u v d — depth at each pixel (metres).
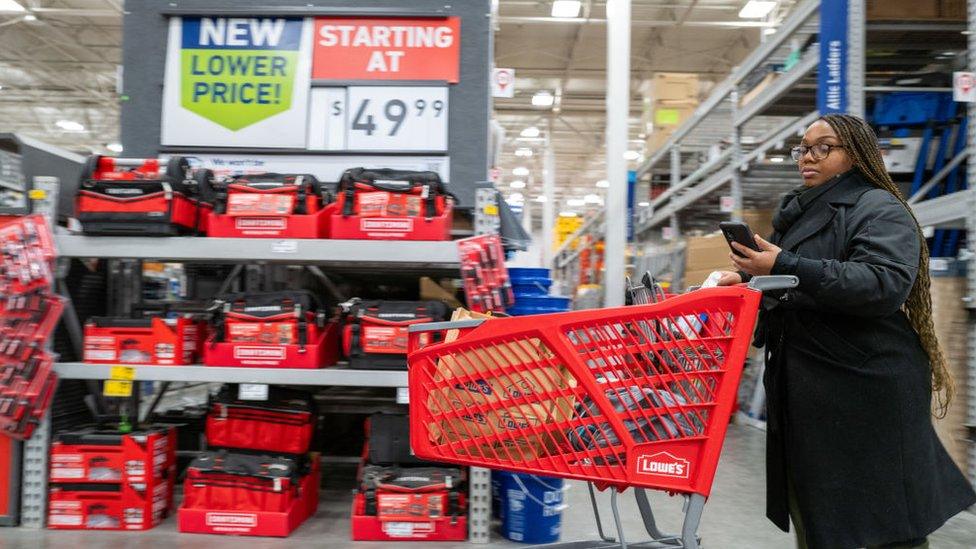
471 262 2.73
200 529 2.68
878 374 1.52
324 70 3.31
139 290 3.48
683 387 1.58
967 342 3.37
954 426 3.38
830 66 3.78
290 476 2.74
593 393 1.50
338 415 4.53
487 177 3.28
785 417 1.66
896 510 1.49
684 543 1.49
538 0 10.20
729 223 1.54
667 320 1.56
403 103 3.30
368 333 2.77
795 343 1.63
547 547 1.65
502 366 1.58
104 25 11.02
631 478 1.48
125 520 2.71
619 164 5.00
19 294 2.72
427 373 1.62
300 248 2.74
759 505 3.29
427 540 2.65
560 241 18.80
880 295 1.45
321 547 2.55
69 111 15.81
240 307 2.79
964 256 3.40
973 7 3.34
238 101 3.31
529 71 13.41
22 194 2.78
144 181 2.72
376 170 2.86
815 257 1.63
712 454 1.48
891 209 1.55
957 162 4.02
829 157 1.68
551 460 1.52
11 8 9.73
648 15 10.71
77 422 3.04
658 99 8.78
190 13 3.31
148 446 2.73
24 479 2.73
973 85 3.31
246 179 2.83
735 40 11.69
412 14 3.29
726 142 6.79
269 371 2.71
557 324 1.51
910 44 4.43
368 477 2.72
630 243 8.88
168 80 3.32
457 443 1.59
